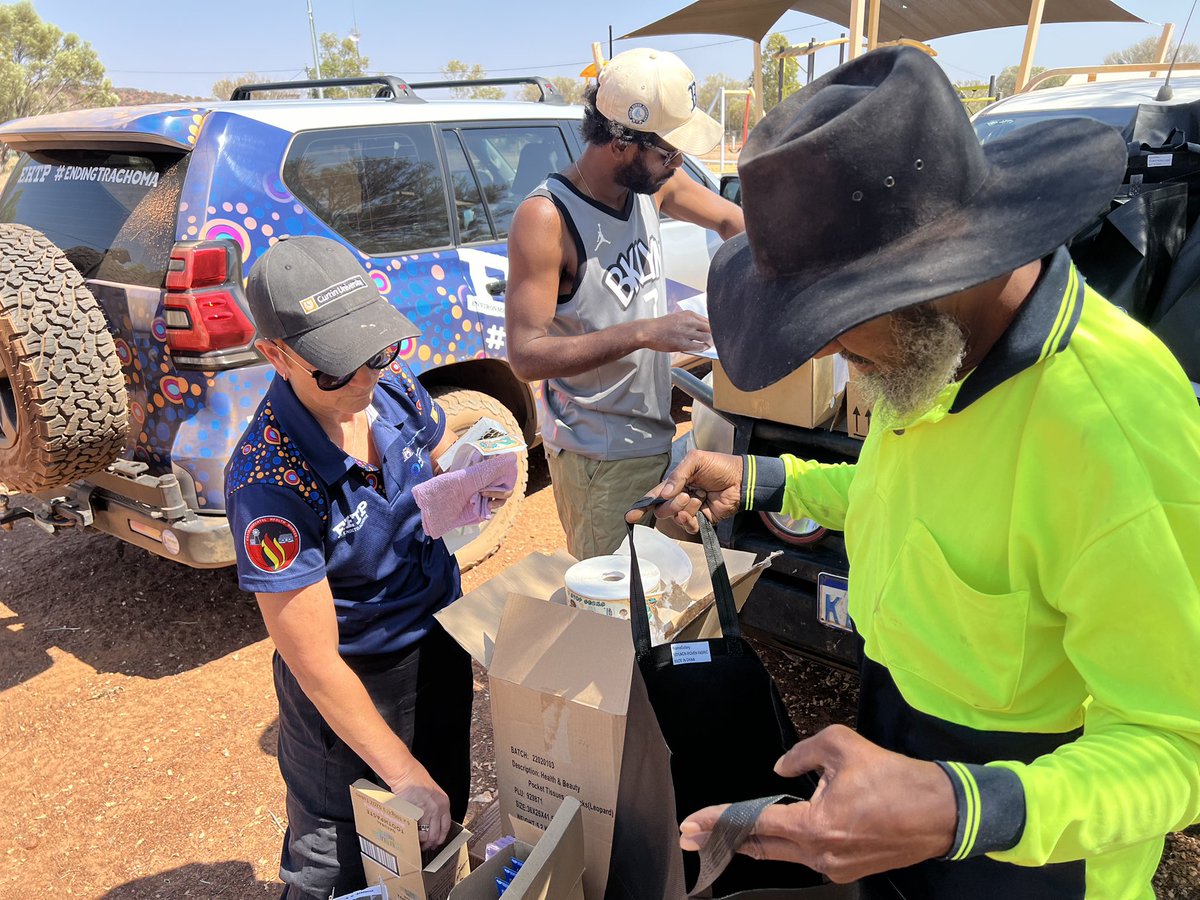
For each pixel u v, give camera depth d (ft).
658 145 6.98
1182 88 13.19
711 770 4.78
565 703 4.81
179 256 9.80
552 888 4.50
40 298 9.55
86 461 10.16
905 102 3.01
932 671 3.72
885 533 3.87
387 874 5.39
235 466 5.14
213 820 8.83
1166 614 2.97
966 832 2.81
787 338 3.11
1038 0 20.58
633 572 4.70
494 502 5.75
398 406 6.07
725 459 5.15
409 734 6.15
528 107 14.90
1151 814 2.95
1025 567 3.34
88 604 13.00
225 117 10.49
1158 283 8.70
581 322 7.53
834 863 2.92
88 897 7.98
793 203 3.18
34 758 9.80
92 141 11.04
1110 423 3.05
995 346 3.25
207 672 11.30
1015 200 3.10
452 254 12.81
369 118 12.07
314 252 5.06
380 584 5.69
